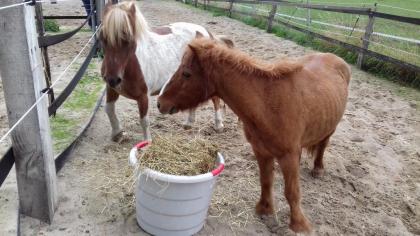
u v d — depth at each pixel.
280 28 12.40
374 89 7.18
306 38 10.78
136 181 2.93
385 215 3.52
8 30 2.55
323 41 10.29
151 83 4.21
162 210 2.82
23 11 2.54
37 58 2.79
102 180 3.68
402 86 7.47
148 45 4.14
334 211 3.53
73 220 3.10
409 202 3.77
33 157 2.86
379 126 5.56
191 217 2.89
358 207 3.64
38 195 2.97
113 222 3.12
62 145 4.24
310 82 3.08
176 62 4.50
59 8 16.23
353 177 4.14
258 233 3.16
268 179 3.23
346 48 9.09
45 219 3.04
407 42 9.02
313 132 3.16
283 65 2.81
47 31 10.29
